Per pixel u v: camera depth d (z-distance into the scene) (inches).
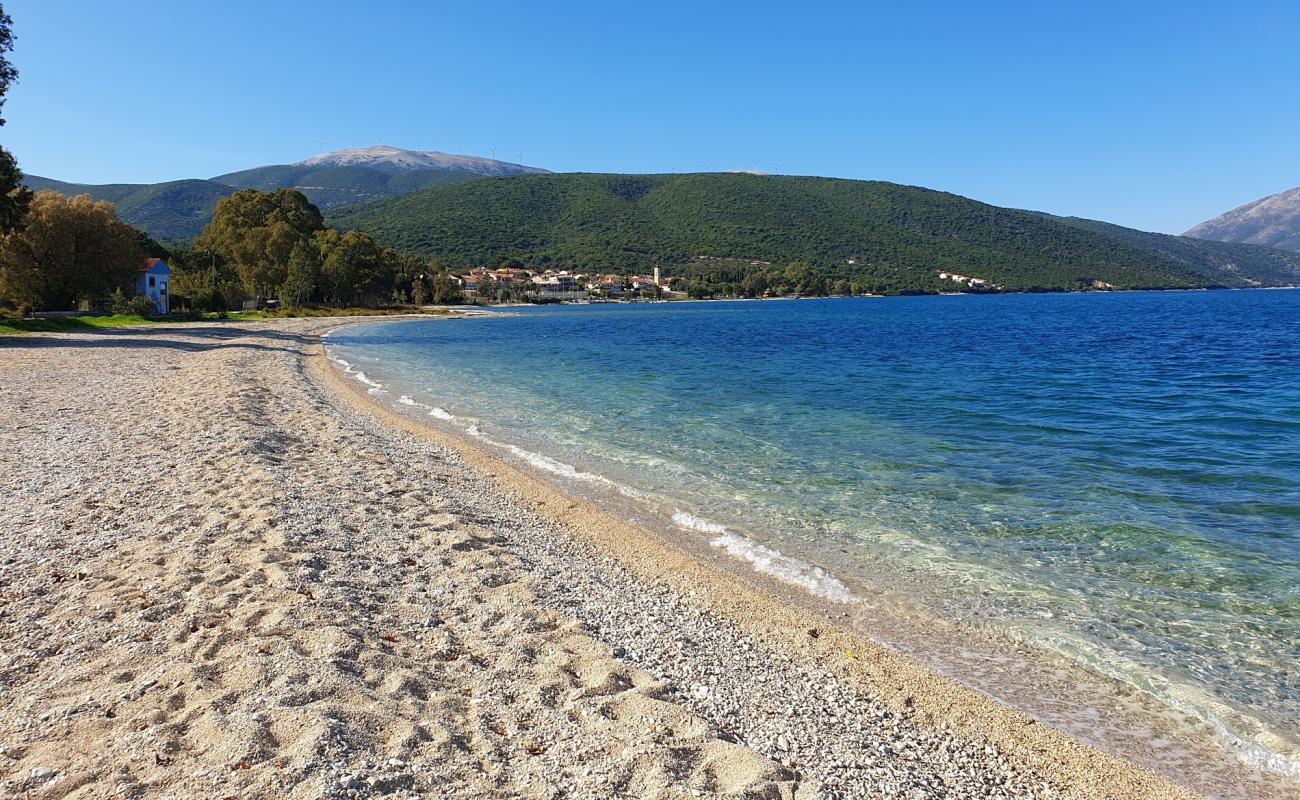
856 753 191.3
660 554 346.0
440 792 144.9
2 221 1352.1
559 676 203.3
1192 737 210.2
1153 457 548.4
